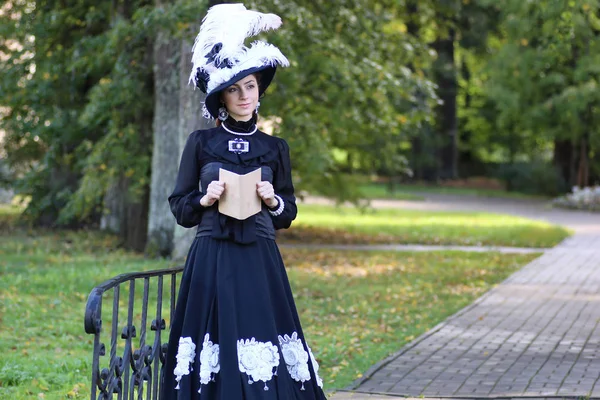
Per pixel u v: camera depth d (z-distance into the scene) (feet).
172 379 14.20
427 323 35.70
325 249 65.72
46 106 64.13
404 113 70.90
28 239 64.03
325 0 58.29
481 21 134.72
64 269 47.32
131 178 61.62
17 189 68.23
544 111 120.78
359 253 63.31
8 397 22.71
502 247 68.39
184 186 14.40
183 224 14.43
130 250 60.54
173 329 14.26
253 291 14.06
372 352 29.40
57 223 66.74
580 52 116.78
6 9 64.03
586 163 126.72
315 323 36.01
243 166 14.38
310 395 14.39
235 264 14.11
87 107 57.06
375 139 71.26
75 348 29.60
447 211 110.11
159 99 55.52
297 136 58.03
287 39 49.14
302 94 59.06
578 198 116.88
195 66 14.46
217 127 14.73
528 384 24.13
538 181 145.79
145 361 15.72
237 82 14.25
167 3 50.34
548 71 120.98
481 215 103.19
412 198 135.74
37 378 24.77
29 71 64.23
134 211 61.46
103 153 57.67
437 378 25.09
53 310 36.19
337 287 46.03
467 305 40.45
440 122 158.40
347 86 56.29
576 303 40.50
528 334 32.53
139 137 58.65
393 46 63.57
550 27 102.99
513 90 122.21
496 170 161.27
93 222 72.90
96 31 63.72
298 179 66.59
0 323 33.09
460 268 54.85
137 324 33.91
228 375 13.61
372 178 78.38
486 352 29.01
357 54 58.85
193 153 14.44
